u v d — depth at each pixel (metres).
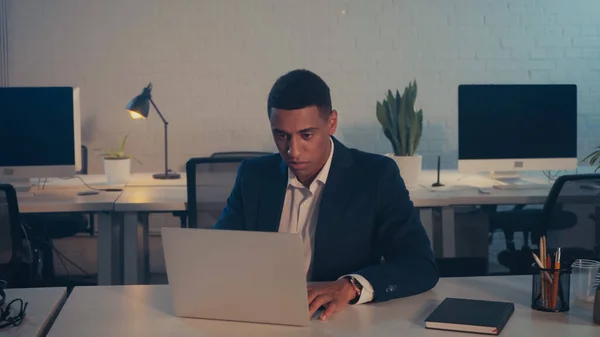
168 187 3.47
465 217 3.38
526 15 4.91
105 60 4.68
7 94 3.23
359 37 4.82
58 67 4.64
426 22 4.86
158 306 1.66
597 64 4.98
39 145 3.27
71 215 3.56
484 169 3.39
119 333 1.48
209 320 1.56
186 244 1.52
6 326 1.50
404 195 1.91
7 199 2.68
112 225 3.15
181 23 4.70
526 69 4.95
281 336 1.45
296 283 1.47
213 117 4.79
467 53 4.90
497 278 1.87
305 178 1.91
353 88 4.86
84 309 1.64
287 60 4.79
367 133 4.89
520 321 1.52
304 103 1.67
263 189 1.95
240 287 1.51
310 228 1.92
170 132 4.77
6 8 4.56
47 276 3.48
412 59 4.87
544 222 2.65
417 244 1.82
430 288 1.75
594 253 2.64
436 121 4.94
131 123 4.74
